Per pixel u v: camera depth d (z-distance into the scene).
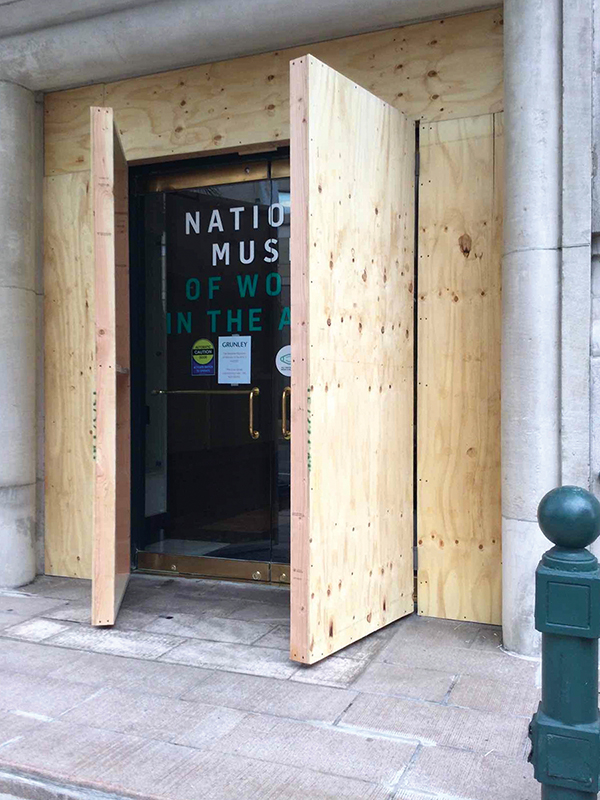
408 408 4.75
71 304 5.75
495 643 4.31
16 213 5.54
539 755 2.36
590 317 4.03
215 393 5.54
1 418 5.49
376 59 4.89
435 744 3.12
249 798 2.73
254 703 3.52
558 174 4.07
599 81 4.00
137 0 5.02
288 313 5.31
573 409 4.04
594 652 2.33
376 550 4.45
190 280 5.61
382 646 4.25
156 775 2.89
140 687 3.71
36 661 4.04
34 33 5.36
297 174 3.85
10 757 3.03
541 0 4.04
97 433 4.50
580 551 2.35
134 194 5.73
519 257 4.12
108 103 5.64
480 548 4.66
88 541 5.73
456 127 4.70
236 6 4.81
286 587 5.34
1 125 5.50
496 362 4.61
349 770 2.92
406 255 4.71
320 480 3.96
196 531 5.62
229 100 5.30
